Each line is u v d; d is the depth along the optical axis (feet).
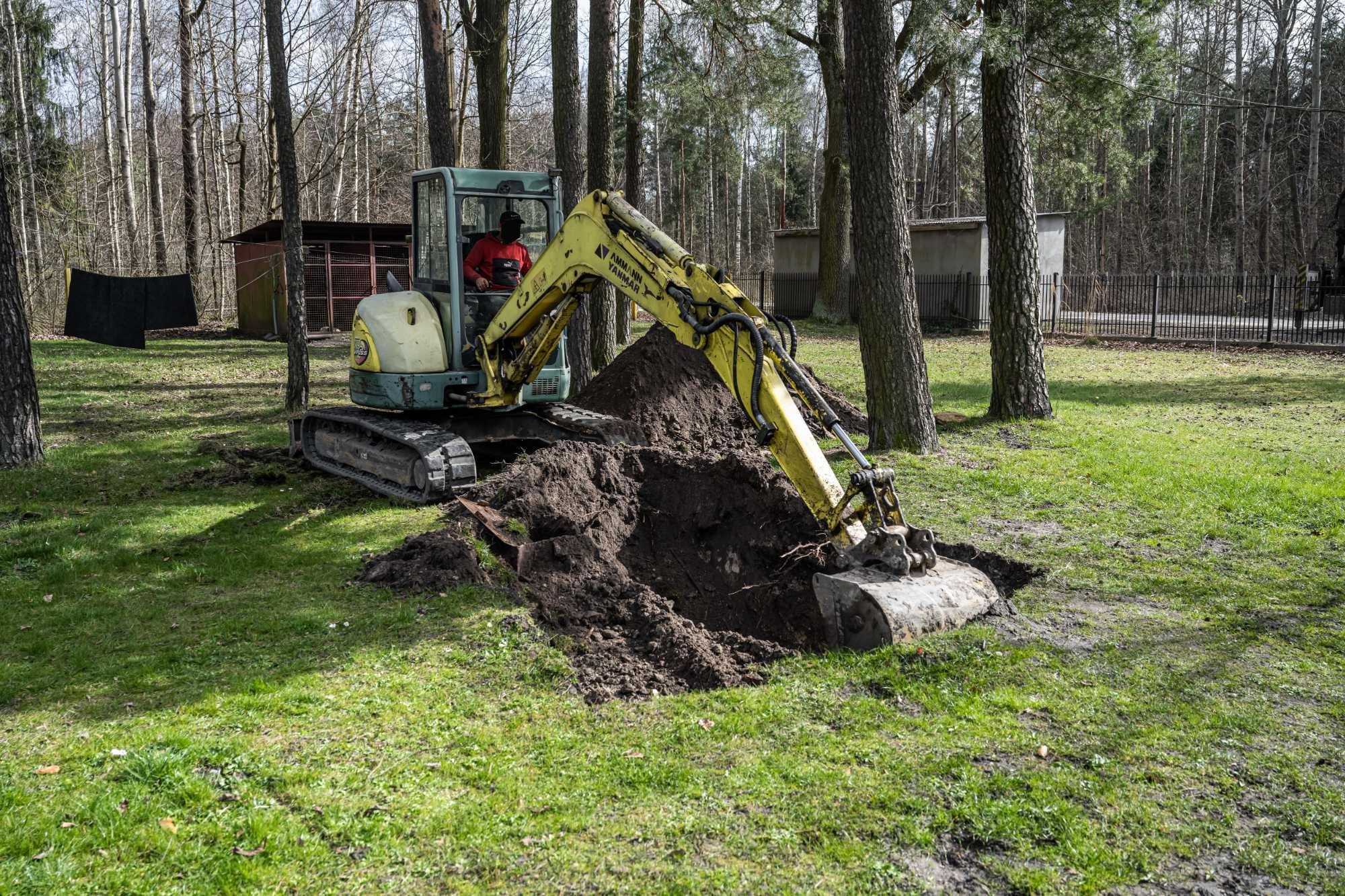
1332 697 15.97
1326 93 142.31
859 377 59.77
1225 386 54.90
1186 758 13.98
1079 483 31.55
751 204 235.40
